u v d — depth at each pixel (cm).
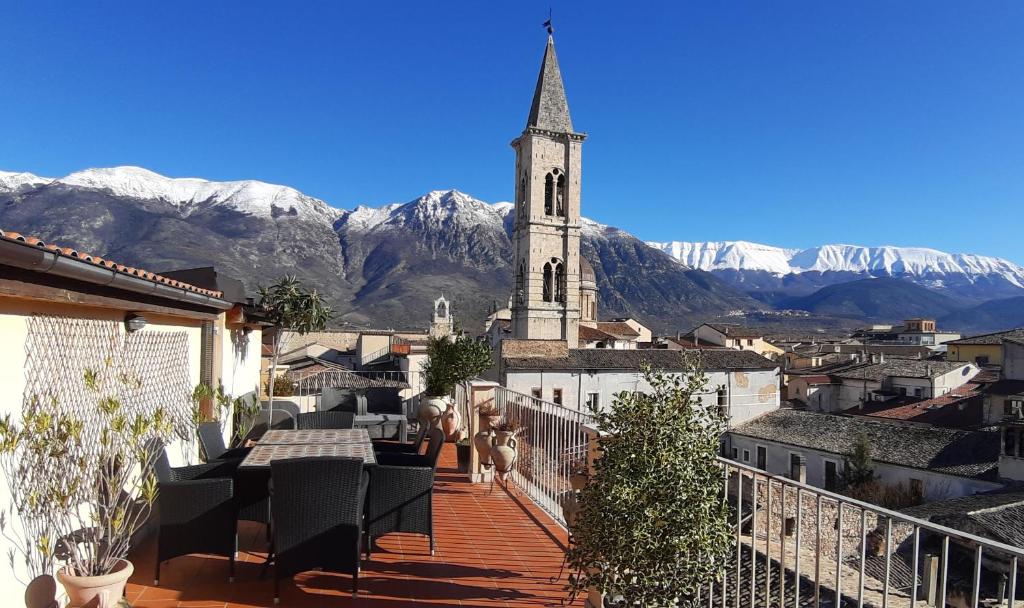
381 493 648
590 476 466
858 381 5616
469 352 1491
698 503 411
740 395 4634
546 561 663
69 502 516
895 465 3362
